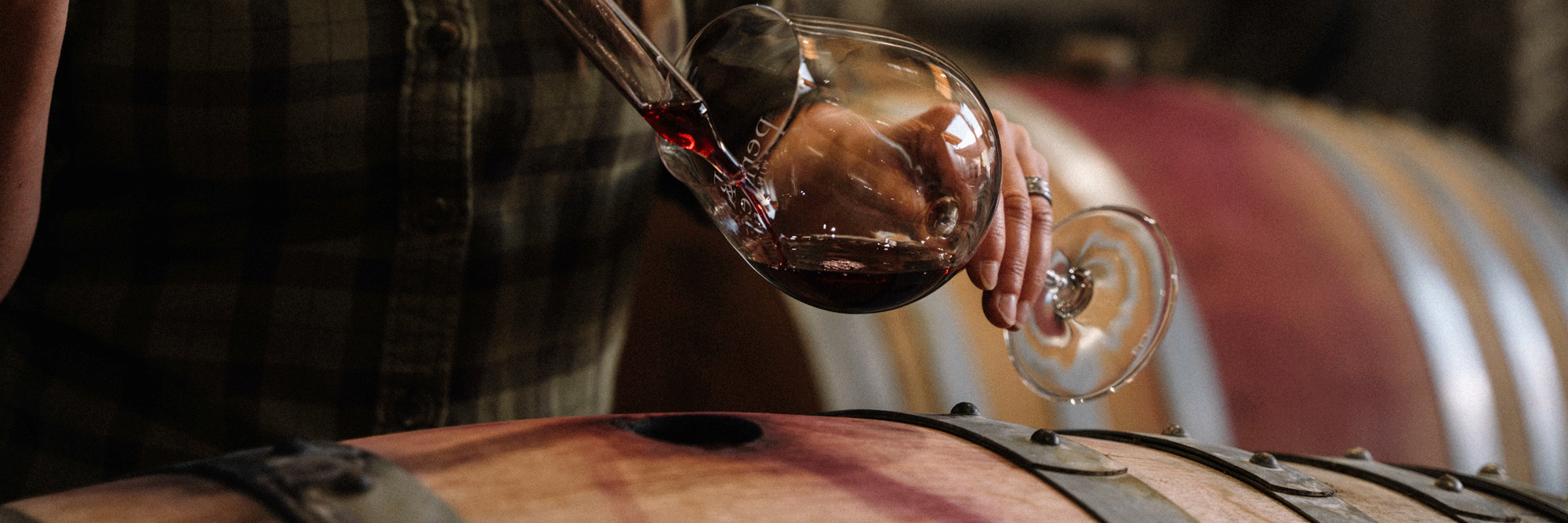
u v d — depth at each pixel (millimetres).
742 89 716
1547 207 1796
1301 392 1415
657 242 1519
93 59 936
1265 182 1581
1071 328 914
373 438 737
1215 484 778
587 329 1110
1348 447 1429
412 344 1003
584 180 1052
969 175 728
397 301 999
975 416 816
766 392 1412
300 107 956
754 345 1415
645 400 1599
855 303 756
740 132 715
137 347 985
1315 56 3150
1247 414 1396
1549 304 1635
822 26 744
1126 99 1768
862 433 765
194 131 955
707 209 762
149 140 960
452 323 1008
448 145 973
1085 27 3154
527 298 1056
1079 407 1330
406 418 1014
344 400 1007
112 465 990
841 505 682
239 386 995
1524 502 876
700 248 1459
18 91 773
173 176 976
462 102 972
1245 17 3254
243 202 987
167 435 993
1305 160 1650
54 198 989
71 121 959
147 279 991
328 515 642
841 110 717
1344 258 1513
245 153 965
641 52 711
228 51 940
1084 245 939
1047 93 1773
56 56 783
